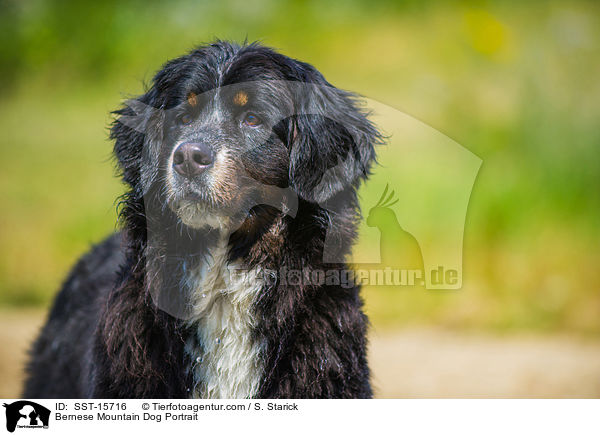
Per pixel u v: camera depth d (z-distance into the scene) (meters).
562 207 14.09
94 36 21.34
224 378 5.62
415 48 19.52
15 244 14.70
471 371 9.74
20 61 21.23
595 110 15.89
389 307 12.59
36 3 21.94
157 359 5.45
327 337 5.43
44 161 16.83
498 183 14.27
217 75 5.66
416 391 9.02
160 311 5.49
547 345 11.38
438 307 12.66
